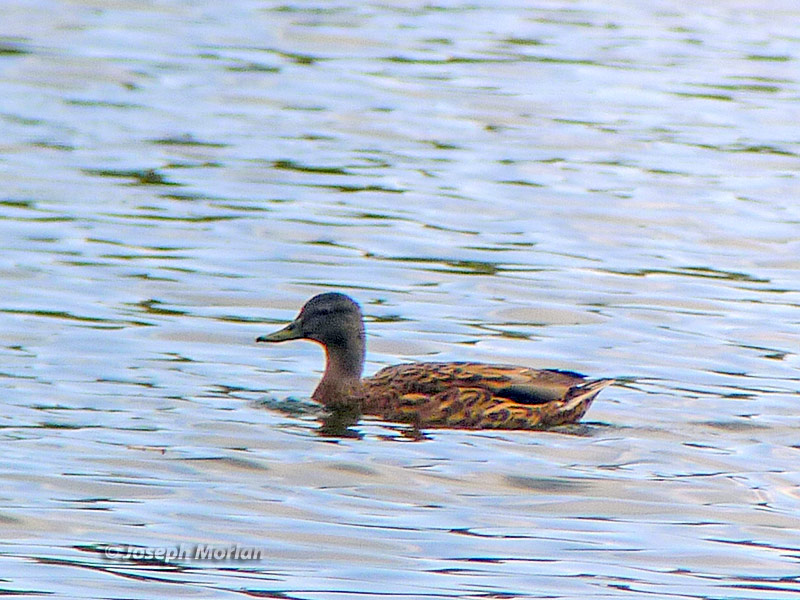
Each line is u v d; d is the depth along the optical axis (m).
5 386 14.68
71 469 12.70
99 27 34.50
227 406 14.57
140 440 13.48
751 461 13.47
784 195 23.91
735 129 28.02
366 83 30.47
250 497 12.31
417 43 34.12
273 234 20.92
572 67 32.34
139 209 21.89
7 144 25.09
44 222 21.00
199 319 17.31
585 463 13.33
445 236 21.12
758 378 15.87
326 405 14.84
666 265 20.16
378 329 17.23
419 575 10.95
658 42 34.97
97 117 27.20
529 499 12.45
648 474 13.07
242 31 34.69
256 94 29.30
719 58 33.72
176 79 30.25
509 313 17.97
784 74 32.44
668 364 16.28
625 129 27.70
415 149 25.97
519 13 37.72
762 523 12.09
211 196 22.73
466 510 12.18
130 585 10.69
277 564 11.08
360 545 11.44
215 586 10.69
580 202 23.06
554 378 14.72
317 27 35.28
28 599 10.38
